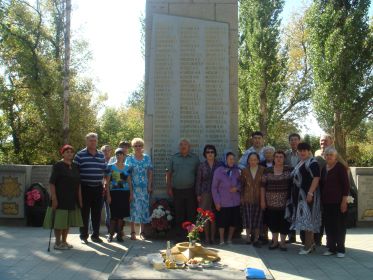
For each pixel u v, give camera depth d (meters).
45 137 25.48
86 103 25.73
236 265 6.50
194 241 6.99
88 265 7.05
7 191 11.66
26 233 10.23
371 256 7.94
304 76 32.12
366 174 11.93
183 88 9.81
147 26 9.95
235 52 9.88
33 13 24.91
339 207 7.91
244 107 27.72
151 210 9.48
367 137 32.44
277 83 26.83
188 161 8.90
